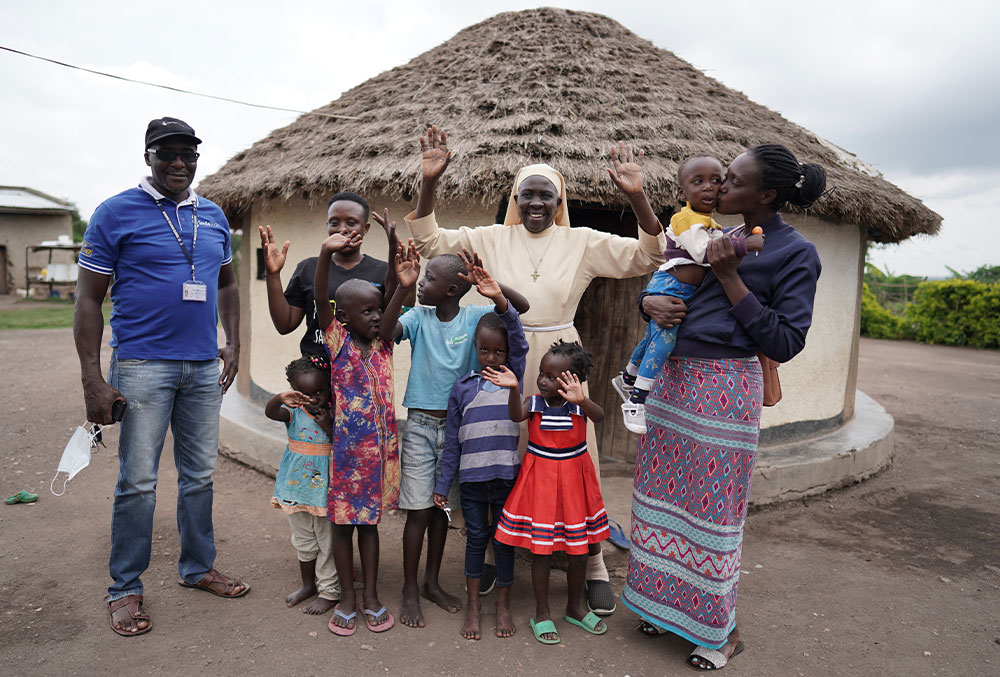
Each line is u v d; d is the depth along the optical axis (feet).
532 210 10.12
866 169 20.11
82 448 9.42
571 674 8.87
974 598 11.68
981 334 56.49
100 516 13.97
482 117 16.40
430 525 10.53
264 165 18.42
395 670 8.82
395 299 9.33
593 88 17.60
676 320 8.61
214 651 9.13
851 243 19.12
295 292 10.45
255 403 19.84
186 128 9.30
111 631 9.55
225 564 11.89
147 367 9.54
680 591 9.07
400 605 10.55
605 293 16.93
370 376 9.63
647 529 9.39
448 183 14.06
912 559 13.30
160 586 10.96
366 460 9.55
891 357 49.06
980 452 22.08
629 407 8.90
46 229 88.99
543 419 9.59
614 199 14.17
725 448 8.58
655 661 9.25
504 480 9.98
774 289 8.31
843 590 11.81
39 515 13.93
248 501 15.05
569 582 10.00
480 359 9.70
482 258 10.88
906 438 23.71
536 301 10.39
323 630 9.74
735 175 8.07
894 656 9.68
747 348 8.52
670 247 8.68
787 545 13.78
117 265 9.48
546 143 14.73
